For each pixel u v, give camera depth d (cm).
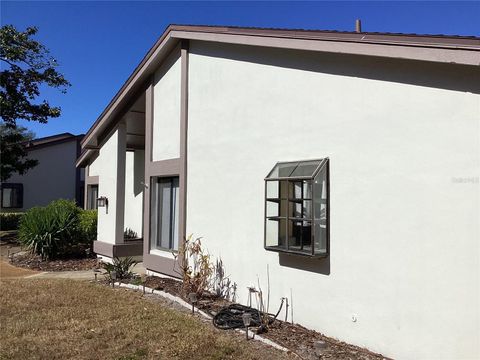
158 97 1034
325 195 566
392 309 484
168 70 989
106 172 1333
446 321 435
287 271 630
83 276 1067
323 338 554
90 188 1714
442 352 437
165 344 541
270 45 645
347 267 537
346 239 539
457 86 435
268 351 515
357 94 534
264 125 686
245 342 548
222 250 776
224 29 746
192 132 880
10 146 1919
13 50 1684
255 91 709
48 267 1199
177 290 830
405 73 481
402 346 473
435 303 445
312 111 597
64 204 1455
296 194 612
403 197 478
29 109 1792
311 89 600
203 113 846
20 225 1404
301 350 513
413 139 471
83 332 590
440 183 445
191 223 871
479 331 411
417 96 469
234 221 747
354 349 514
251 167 711
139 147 1527
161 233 1038
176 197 980
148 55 1022
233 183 754
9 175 1994
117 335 577
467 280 421
